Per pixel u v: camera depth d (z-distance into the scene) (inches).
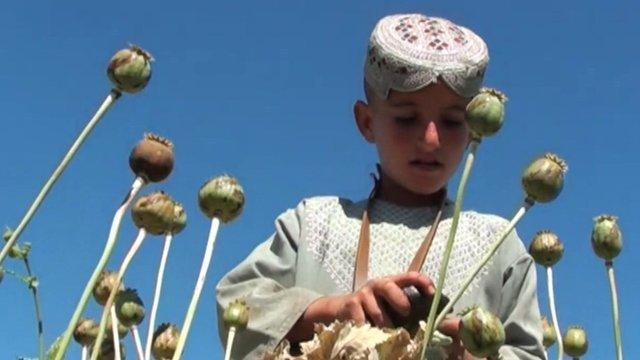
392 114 56.1
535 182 37.8
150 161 37.9
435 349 40.8
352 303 46.7
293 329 50.7
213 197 39.6
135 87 37.4
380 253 56.2
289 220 58.9
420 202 58.5
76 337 45.3
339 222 58.1
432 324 33.1
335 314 48.3
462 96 55.1
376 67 56.7
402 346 36.9
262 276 56.8
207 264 35.8
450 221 57.1
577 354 61.8
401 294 45.3
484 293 54.6
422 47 55.4
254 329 50.8
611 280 45.8
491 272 54.8
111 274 42.3
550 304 52.1
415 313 45.9
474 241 55.9
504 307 54.7
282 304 51.0
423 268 55.1
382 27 57.6
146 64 37.9
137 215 38.3
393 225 57.4
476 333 36.4
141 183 38.0
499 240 35.2
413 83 54.6
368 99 59.3
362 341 37.2
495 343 36.5
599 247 46.1
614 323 44.8
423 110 55.1
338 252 56.8
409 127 55.6
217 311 55.3
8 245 32.5
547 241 52.6
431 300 45.8
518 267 55.2
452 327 43.5
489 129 36.5
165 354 41.7
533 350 53.3
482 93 37.2
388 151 56.6
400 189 58.6
